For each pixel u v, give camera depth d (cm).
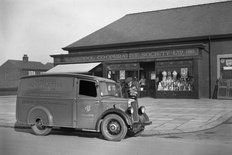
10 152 734
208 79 2527
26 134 1028
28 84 1027
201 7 3022
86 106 940
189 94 2403
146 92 2711
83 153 730
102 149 780
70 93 960
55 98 973
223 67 2488
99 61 2838
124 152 746
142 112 980
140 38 2825
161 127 1142
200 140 924
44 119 978
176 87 2461
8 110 1800
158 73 2539
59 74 991
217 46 2511
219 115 1467
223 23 2628
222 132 1075
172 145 841
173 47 2462
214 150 772
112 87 1023
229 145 841
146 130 1076
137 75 2638
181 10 3105
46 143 859
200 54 2414
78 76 962
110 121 914
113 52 2752
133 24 3173
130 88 1734
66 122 958
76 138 951
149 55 2580
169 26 2883
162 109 1728
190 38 2564
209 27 2634
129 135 1012
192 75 2395
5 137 964
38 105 995
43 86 1002
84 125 942
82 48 3073
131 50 2655
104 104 928
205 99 2414
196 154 726
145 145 841
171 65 2484
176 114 1511
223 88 2438
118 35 3045
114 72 2745
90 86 951
